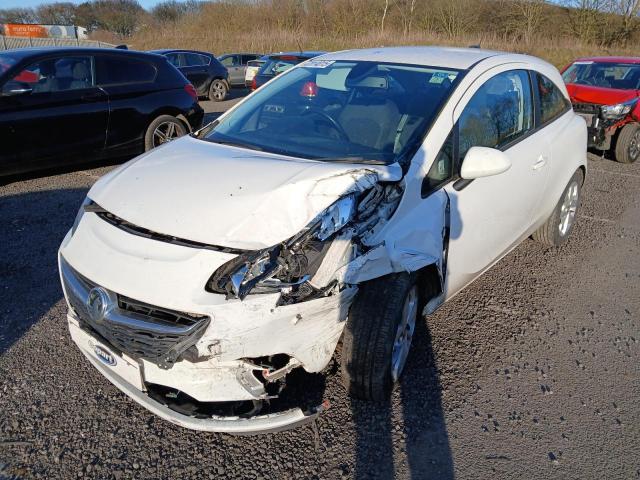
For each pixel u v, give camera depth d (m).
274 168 2.73
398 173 2.75
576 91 9.14
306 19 33.44
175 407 2.38
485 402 2.95
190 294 2.21
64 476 2.41
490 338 3.56
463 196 3.16
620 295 4.25
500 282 4.36
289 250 2.32
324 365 2.52
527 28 30.16
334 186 2.49
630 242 5.39
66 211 5.54
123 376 2.46
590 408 2.96
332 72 3.74
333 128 3.26
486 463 2.56
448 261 3.09
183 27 34.25
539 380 3.16
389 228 2.65
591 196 6.97
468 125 3.30
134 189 2.68
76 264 2.50
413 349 3.37
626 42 29.73
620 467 2.58
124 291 2.28
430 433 2.72
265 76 11.24
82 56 6.67
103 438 2.62
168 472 2.45
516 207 3.84
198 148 3.17
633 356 3.45
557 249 5.09
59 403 2.83
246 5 34.12
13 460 2.48
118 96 6.90
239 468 2.47
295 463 2.51
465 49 4.12
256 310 2.22
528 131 4.06
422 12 32.47
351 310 2.62
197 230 2.36
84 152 6.71
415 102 3.26
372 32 31.91
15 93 6.02
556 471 2.54
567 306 4.04
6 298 3.80
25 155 6.20
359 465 2.51
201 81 16.42
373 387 2.68
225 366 2.28
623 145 8.79
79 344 2.66
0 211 5.48
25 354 3.21
